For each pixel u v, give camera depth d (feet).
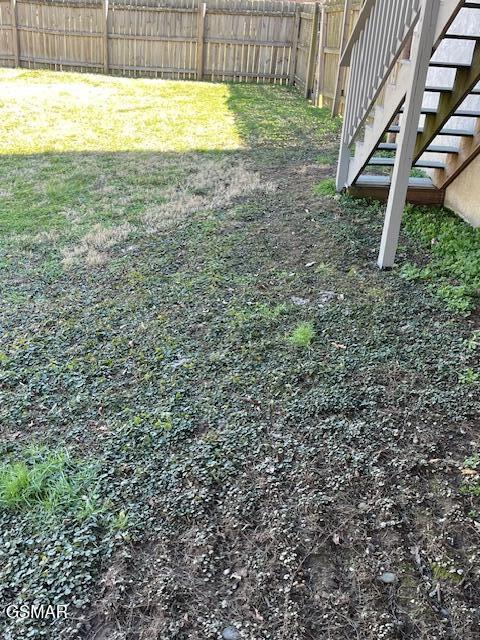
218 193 19.39
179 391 9.61
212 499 7.50
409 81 12.53
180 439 8.53
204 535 6.98
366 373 10.00
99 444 8.47
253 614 6.10
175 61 44.06
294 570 6.55
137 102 34.42
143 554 6.77
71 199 18.97
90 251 15.07
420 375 9.93
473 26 17.10
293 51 42.96
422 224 16.53
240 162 23.12
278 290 12.92
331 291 12.84
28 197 19.08
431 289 12.77
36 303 12.62
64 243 15.70
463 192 17.08
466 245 14.73
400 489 7.64
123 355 10.66
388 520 7.19
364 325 11.48
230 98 36.86
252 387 9.70
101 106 32.96
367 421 8.89
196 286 13.14
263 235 15.81
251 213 17.43
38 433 8.74
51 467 7.95
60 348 10.89
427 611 6.13
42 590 6.30
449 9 11.34
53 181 20.62
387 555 6.75
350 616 6.08
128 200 18.83
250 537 6.98
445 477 7.85
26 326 11.66
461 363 10.19
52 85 38.29
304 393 9.53
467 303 11.94
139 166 22.45
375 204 17.92
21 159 23.15
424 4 11.69
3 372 10.11
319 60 35.22
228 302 12.45
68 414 9.13
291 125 29.89
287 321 11.68
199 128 28.89
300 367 10.15
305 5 39.88
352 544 6.89
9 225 16.83
